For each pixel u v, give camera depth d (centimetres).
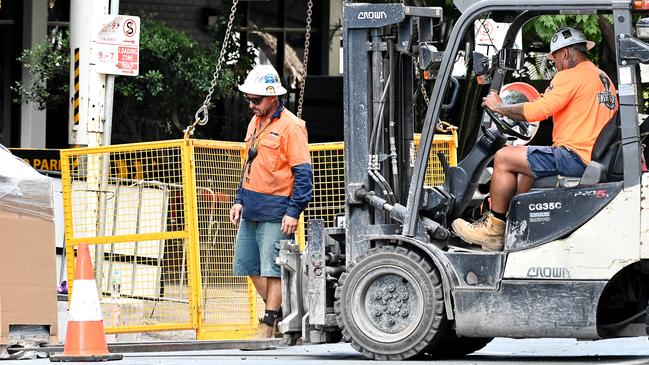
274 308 2973
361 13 2645
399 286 2547
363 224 2650
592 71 2480
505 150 2516
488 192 2864
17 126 5938
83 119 3734
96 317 2556
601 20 4472
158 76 5341
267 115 2961
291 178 2947
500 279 2475
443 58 2545
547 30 4384
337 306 2588
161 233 3216
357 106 2661
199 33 6206
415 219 2552
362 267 2569
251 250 2997
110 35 3684
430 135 2555
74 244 3300
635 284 2555
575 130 2458
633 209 2388
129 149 3231
